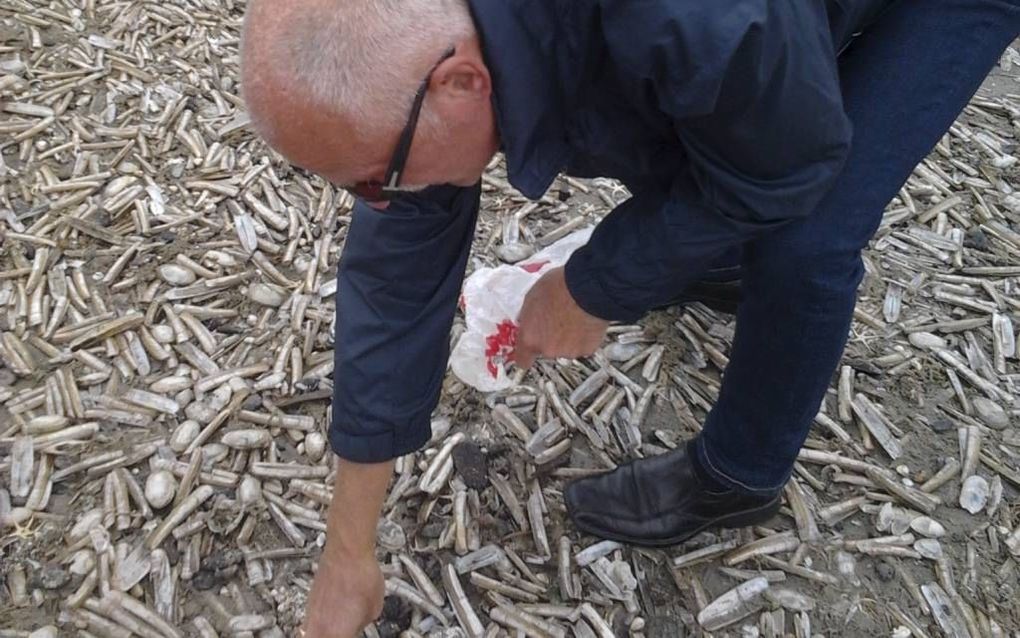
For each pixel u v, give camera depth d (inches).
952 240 88.5
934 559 65.4
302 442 67.1
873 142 48.3
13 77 88.6
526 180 42.8
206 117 90.2
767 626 61.4
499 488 66.3
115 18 97.7
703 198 42.3
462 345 59.0
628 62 37.5
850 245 47.6
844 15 44.8
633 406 72.5
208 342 71.7
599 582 62.4
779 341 50.4
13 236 76.2
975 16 48.3
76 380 68.0
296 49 35.6
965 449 71.3
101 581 58.2
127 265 76.1
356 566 53.6
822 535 66.1
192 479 63.5
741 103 37.3
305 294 76.4
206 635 57.1
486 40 37.3
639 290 46.7
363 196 41.4
